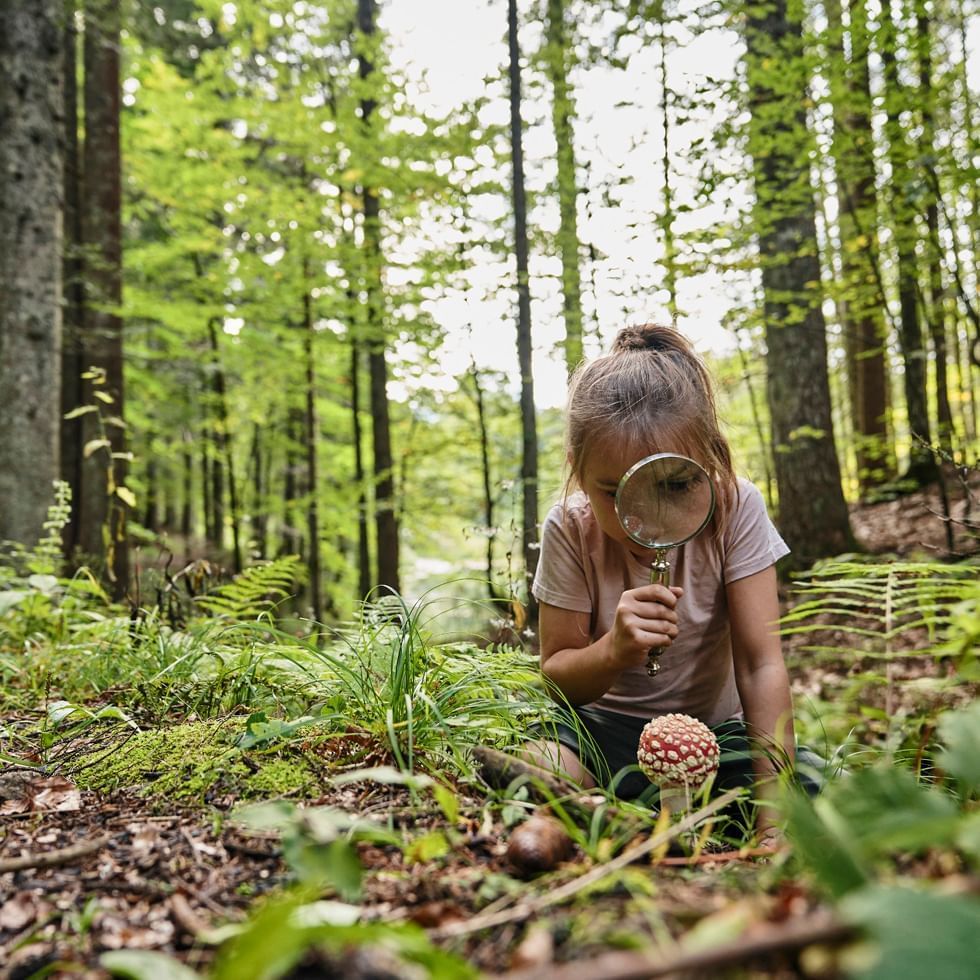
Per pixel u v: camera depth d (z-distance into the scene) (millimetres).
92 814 1588
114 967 862
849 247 6715
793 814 1017
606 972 594
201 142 8750
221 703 2305
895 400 12344
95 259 8078
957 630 1616
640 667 2379
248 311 9828
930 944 585
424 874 1237
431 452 10664
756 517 2330
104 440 5043
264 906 1111
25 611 3951
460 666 2375
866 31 5215
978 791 1543
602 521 2188
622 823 1361
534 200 8164
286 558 3955
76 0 7871
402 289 8906
